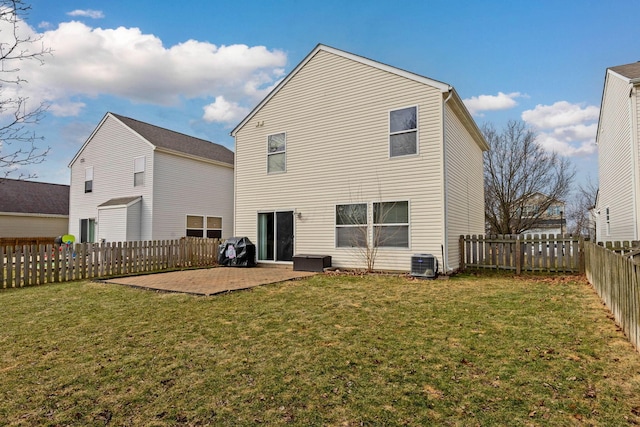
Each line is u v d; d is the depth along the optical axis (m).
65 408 2.79
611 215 14.95
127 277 10.02
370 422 2.59
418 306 6.03
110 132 19.12
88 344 4.23
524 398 2.90
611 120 13.98
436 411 2.72
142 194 17.52
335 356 3.81
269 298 6.77
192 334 4.58
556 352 3.86
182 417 2.66
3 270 8.55
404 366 3.54
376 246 10.83
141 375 3.37
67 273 9.87
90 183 19.95
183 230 18.56
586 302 6.11
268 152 13.16
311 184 12.15
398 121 10.71
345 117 11.60
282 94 12.95
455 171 11.41
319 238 11.90
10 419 2.64
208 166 20.19
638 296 3.78
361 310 5.79
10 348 4.12
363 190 11.16
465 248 11.20
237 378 3.30
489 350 3.94
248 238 13.37
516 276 9.51
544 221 28.44
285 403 2.85
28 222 23.73
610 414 2.66
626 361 3.58
